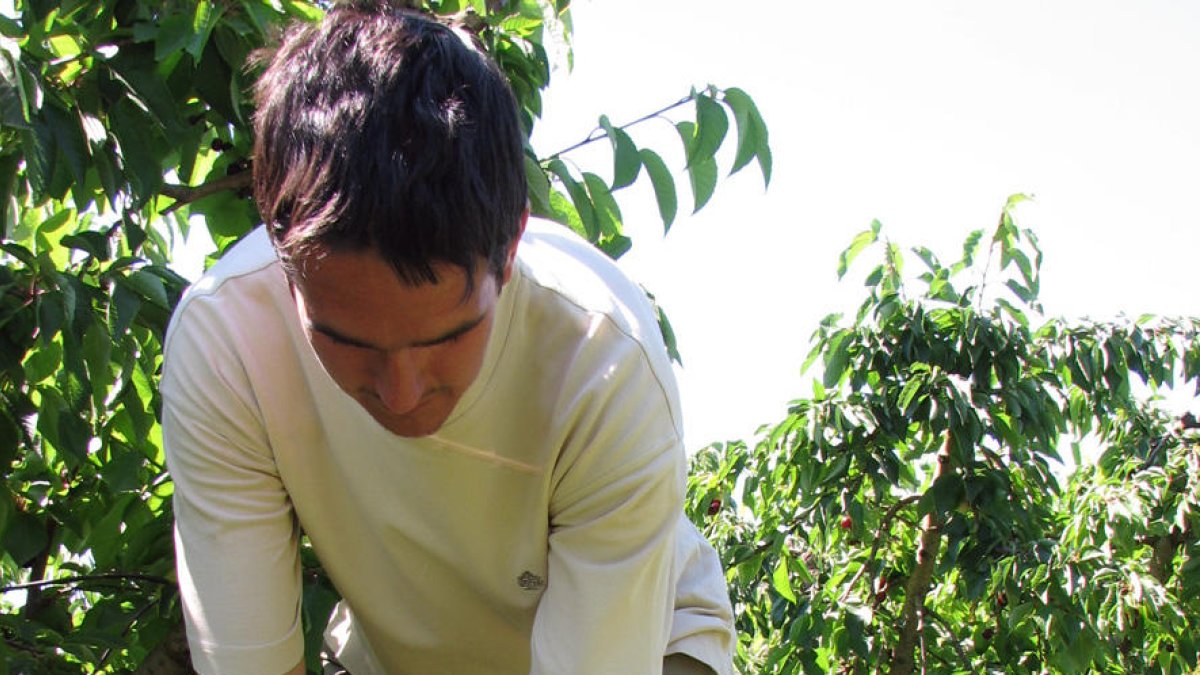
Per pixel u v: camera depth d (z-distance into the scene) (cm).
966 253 456
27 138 164
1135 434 549
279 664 132
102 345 167
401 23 101
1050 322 485
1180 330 502
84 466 203
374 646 154
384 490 130
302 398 126
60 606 200
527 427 124
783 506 495
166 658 175
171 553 189
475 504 129
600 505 124
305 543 180
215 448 125
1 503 179
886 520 452
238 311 123
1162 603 407
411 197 91
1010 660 445
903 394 422
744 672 459
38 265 171
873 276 465
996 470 429
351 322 96
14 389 178
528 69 209
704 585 158
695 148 189
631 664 126
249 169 194
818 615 423
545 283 121
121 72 173
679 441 125
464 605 142
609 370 120
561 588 127
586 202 192
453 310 96
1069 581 407
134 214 199
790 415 445
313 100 97
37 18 174
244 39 181
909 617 441
